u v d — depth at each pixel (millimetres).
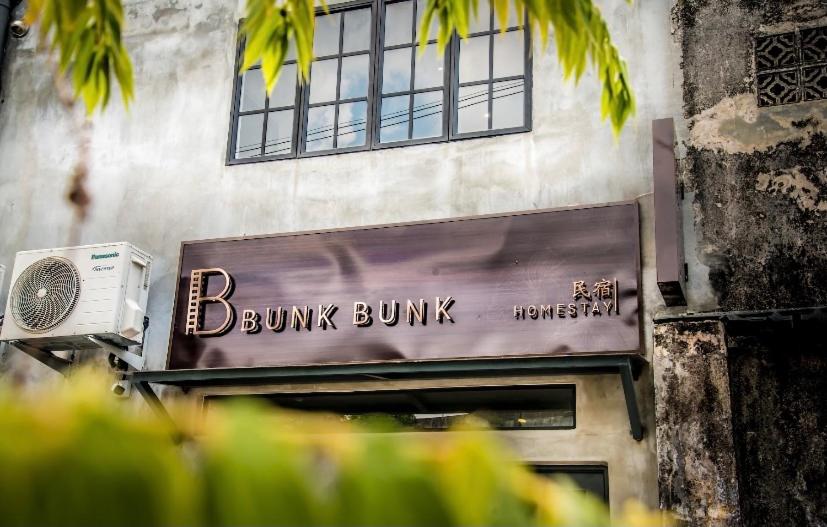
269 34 3260
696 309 7137
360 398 8117
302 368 7570
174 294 8633
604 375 7395
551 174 8070
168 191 9055
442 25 3412
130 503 398
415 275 7914
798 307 6926
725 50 7672
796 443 6648
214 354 8227
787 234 7133
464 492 439
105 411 405
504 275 7672
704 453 6637
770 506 6570
